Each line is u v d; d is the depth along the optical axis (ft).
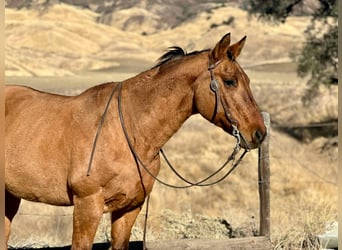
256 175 80.12
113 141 27.17
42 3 301.02
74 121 27.84
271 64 221.05
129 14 314.35
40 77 181.27
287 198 72.90
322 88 123.24
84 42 267.39
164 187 69.56
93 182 27.07
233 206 70.18
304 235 36.99
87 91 28.86
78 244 27.37
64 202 28.27
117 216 28.60
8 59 208.23
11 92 30.48
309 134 102.89
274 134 103.40
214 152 93.97
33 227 50.24
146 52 266.57
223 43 26.73
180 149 94.43
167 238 38.99
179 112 27.50
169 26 303.27
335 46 93.45
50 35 262.26
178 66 27.45
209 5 305.73
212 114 27.02
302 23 262.26
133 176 27.35
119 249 28.63
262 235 34.68
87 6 322.14
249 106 26.76
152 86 27.63
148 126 27.50
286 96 133.18
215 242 32.65
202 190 72.79
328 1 94.22
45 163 28.09
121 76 190.39
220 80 26.86
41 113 28.91
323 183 78.89
